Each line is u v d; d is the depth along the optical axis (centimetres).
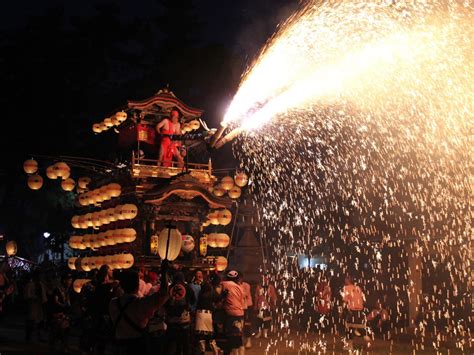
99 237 1591
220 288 1322
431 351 1662
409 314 2158
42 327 1898
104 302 1255
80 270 1716
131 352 733
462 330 2138
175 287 1188
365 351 1661
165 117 1647
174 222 1545
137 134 1638
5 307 2455
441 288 2205
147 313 736
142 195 1501
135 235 1504
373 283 2364
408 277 2188
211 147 1279
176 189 1482
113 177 1623
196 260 1549
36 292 1833
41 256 4303
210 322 1290
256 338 1997
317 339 1972
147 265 1472
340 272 2517
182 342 1194
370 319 1950
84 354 1423
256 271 2186
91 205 1786
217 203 1533
